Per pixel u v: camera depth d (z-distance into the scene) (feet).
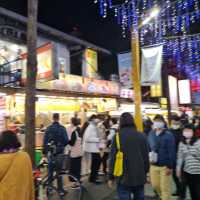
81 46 69.97
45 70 39.24
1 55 46.09
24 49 51.90
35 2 25.00
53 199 25.81
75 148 32.48
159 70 46.24
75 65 71.36
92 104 54.60
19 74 40.98
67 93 49.08
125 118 19.77
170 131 25.32
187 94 95.86
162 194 23.80
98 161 34.71
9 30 52.60
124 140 19.08
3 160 12.83
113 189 31.45
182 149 21.93
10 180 12.56
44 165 28.37
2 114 38.45
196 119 38.47
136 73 40.91
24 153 13.41
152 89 81.41
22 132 36.91
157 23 59.93
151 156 23.90
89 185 33.22
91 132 34.65
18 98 41.32
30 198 13.03
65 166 27.07
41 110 44.68
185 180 22.20
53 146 28.76
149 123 38.60
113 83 59.93
